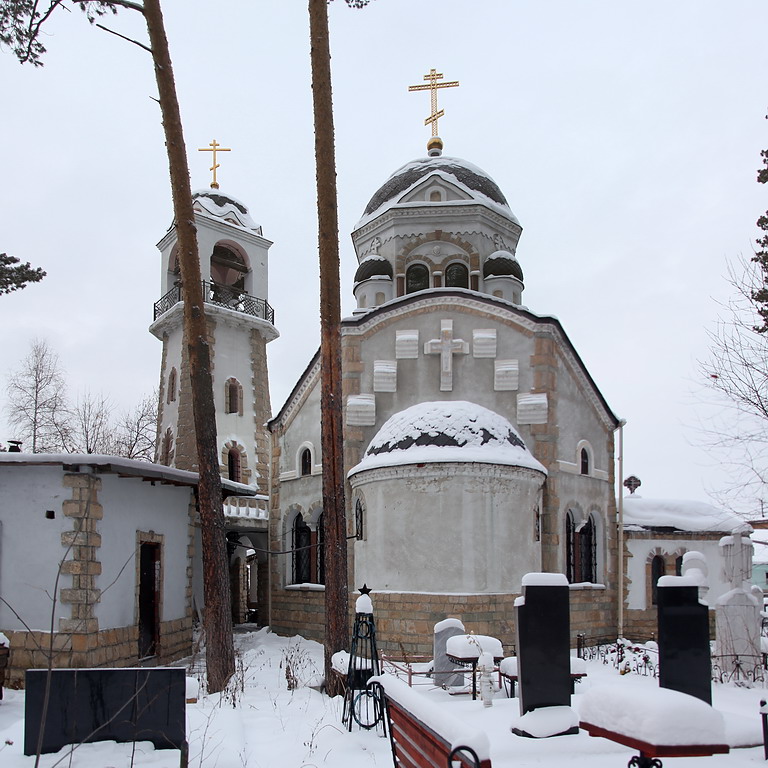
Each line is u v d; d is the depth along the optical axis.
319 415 24.05
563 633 10.19
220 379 33.38
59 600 13.41
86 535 13.60
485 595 17.94
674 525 24.23
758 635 15.23
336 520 14.21
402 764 6.82
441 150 31.58
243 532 27.31
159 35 14.45
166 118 14.56
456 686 13.86
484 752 4.77
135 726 8.80
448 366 21.70
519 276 26.62
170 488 17.75
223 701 12.42
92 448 42.72
